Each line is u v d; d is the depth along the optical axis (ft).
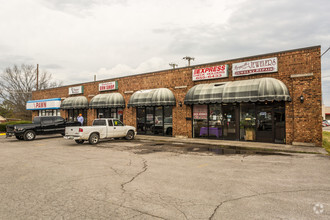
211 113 55.31
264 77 47.70
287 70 44.98
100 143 52.24
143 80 69.26
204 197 17.61
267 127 47.42
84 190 19.42
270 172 25.09
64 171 26.12
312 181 21.63
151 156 35.53
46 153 39.06
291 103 44.50
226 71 52.31
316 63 42.14
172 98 60.70
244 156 35.06
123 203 16.49
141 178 23.02
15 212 14.99
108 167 28.02
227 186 20.27
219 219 13.85
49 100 100.99
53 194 18.45
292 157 33.96
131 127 59.06
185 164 29.53
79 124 71.56
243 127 50.37
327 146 43.88
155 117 66.49
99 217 14.21
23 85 168.55
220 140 52.60
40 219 13.94
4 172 25.85
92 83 85.46
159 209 15.40
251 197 17.52
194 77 57.77
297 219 13.80
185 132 59.47
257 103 48.62
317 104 41.96
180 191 19.04
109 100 72.69
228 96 47.57
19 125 59.41
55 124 65.46
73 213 14.82
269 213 14.65
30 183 21.56
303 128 43.16
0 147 47.44
